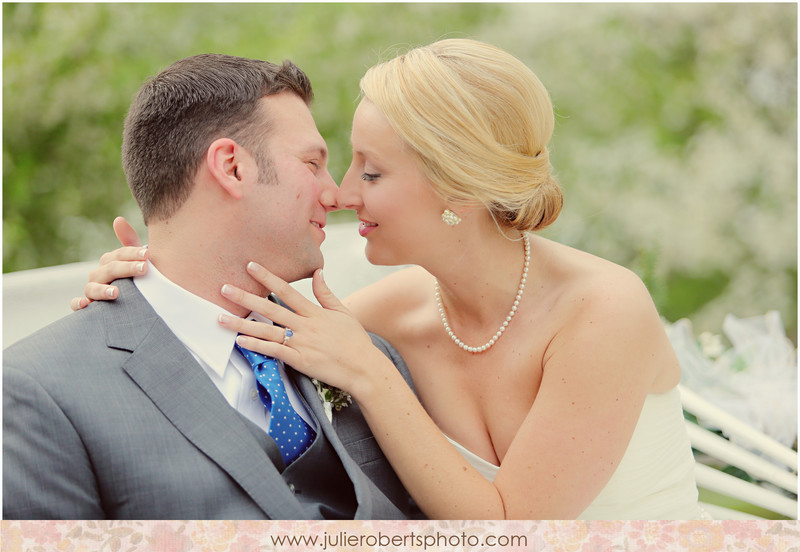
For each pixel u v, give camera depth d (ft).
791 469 9.48
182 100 5.95
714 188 22.31
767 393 10.08
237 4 20.94
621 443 6.57
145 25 20.57
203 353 5.90
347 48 20.99
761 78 22.72
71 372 5.40
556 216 7.09
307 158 6.23
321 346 6.11
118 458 5.26
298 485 5.95
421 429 6.29
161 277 6.00
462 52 6.48
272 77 6.18
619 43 22.39
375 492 6.15
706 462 9.75
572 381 6.50
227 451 5.46
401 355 7.69
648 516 7.38
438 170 6.33
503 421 7.15
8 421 5.16
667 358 7.15
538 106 6.61
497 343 7.16
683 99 22.54
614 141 22.33
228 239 6.03
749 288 22.18
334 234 10.69
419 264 6.89
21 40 20.07
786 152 22.43
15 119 19.97
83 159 20.29
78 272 8.94
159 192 6.01
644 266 11.14
